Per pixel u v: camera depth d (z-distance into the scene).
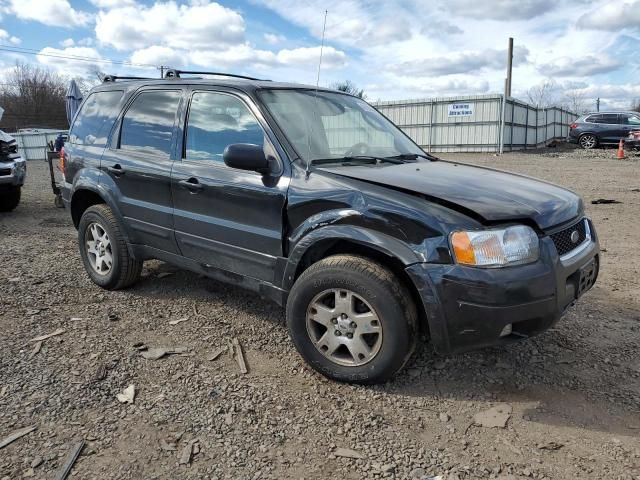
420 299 3.01
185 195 3.87
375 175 3.24
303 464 2.47
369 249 3.09
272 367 3.39
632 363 3.46
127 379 3.18
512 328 2.87
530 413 2.91
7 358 3.40
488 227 2.77
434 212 2.83
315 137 3.65
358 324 3.04
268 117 3.51
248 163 3.26
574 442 2.66
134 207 4.30
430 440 2.67
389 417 2.86
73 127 5.12
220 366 3.38
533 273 2.76
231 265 3.74
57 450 2.52
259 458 2.50
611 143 25.61
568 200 3.34
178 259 4.14
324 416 2.85
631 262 5.79
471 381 3.24
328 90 4.33
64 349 3.55
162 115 4.21
